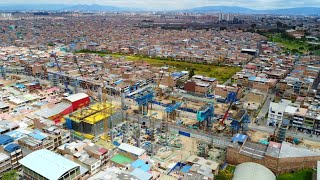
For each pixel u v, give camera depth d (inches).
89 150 6491.1
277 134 7687.0
